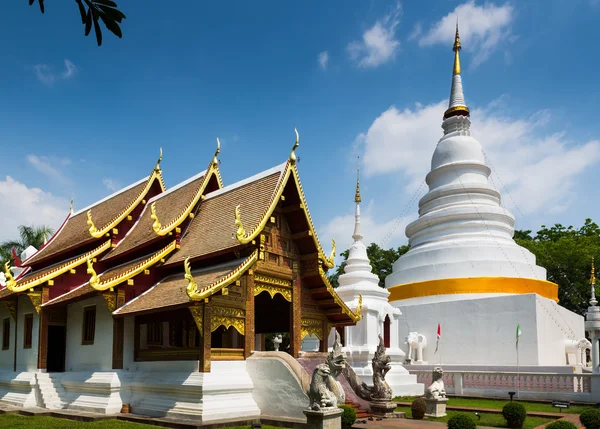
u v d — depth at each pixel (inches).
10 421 717.3
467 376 1135.6
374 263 2367.1
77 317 902.4
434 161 1596.9
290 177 815.7
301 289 869.2
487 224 1439.5
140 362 791.1
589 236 2283.5
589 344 1266.0
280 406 684.1
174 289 769.6
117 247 978.7
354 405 754.2
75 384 823.7
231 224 816.3
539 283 1360.7
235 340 924.0
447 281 1358.3
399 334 1395.2
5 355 1025.5
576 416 798.5
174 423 642.8
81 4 219.5
